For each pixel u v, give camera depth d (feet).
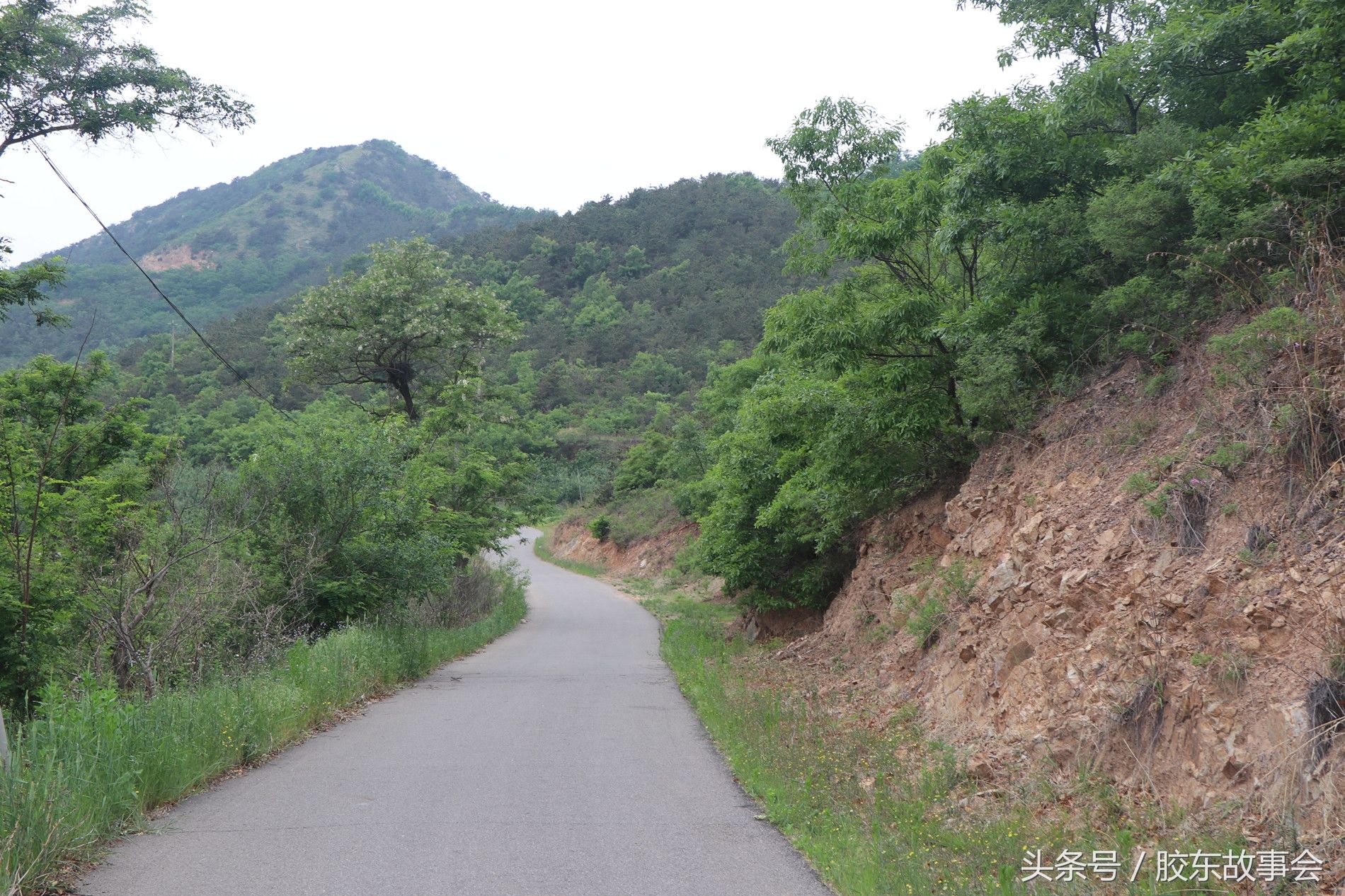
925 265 51.67
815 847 19.81
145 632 36.29
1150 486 26.81
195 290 620.49
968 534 38.47
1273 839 16.31
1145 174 36.70
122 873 18.10
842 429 46.78
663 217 452.35
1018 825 20.20
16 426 40.19
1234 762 18.31
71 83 61.98
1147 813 19.25
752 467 65.92
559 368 288.10
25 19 58.75
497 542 97.04
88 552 38.88
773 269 363.76
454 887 17.48
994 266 45.21
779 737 31.17
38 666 36.24
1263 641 19.40
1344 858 15.10
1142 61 36.81
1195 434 27.14
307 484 56.90
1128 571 24.91
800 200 52.85
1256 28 34.14
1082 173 40.19
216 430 153.69
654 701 43.50
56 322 59.21
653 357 296.71
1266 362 25.63
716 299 344.69
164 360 234.17
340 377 111.75
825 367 46.73
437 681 51.37
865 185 51.08
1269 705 18.19
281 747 31.19
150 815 22.58
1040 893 16.43
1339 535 19.75
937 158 45.62
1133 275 37.35
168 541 40.11
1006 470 38.34
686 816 23.00
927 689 34.01
